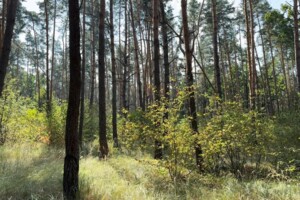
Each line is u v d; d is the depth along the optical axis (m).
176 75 40.31
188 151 8.87
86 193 6.08
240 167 9.83
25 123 14.95
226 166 10.18
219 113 10.18
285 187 7.24
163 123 8.77
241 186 7.45
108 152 13.85
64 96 55.22
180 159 8.69
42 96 38.03
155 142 9.59
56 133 16.05
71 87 5.85
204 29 36.59
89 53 46.03
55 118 16.44
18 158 9.47
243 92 47.66
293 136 12.11
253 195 6.70
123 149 15.70
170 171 8.74
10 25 10.02
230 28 41.34
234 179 8.34
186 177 8.67
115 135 18.56
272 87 46.56
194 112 9.95
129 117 12.79
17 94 14.35
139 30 30.58
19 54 52.47
